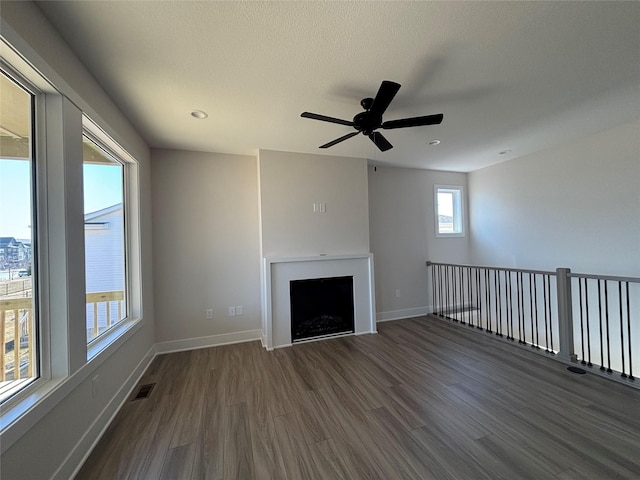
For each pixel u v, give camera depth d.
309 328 3.82
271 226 3.65
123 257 2.76
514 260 4.41
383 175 4.70
